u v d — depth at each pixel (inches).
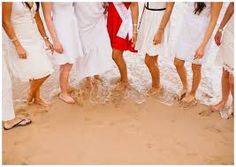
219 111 173.8
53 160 142.1
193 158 144.9
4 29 150.6
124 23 172.7
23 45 156.2
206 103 179.8
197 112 173.5
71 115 169.3
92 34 173.9
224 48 160.1
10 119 155.9
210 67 208.1
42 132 157.9
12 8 147.0
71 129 160.1
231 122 167.3
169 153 147.3
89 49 176.1
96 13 170.2
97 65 179.8
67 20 164.7
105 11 174.1
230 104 177.2
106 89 188.7
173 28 237.1
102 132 158.6
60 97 178.9
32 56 159.0
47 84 192.4
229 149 150.2
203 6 158.7
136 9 173.3
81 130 159.6
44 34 168.7
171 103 179.3
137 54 221.9
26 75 161.9
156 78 183.2
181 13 255.4
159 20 169.2
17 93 183.6
